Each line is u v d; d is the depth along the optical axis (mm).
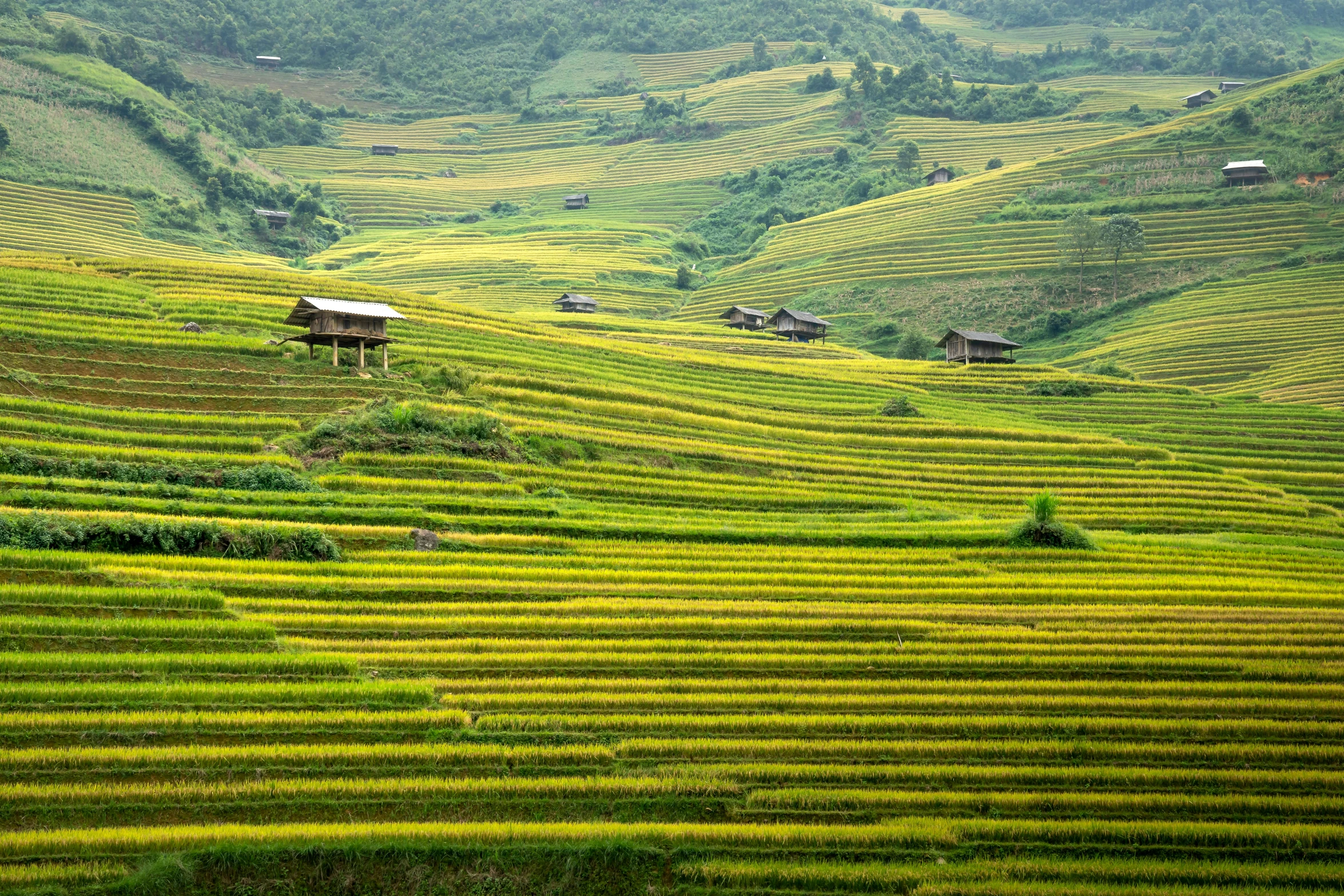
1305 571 47125
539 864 24016
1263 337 105812
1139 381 98875
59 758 25094
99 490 39844
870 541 47969
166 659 29594
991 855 25219
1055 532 48562
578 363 77812
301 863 23297
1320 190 137250
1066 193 152500
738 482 56688
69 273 75750
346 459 48156
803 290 143125
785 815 26375
